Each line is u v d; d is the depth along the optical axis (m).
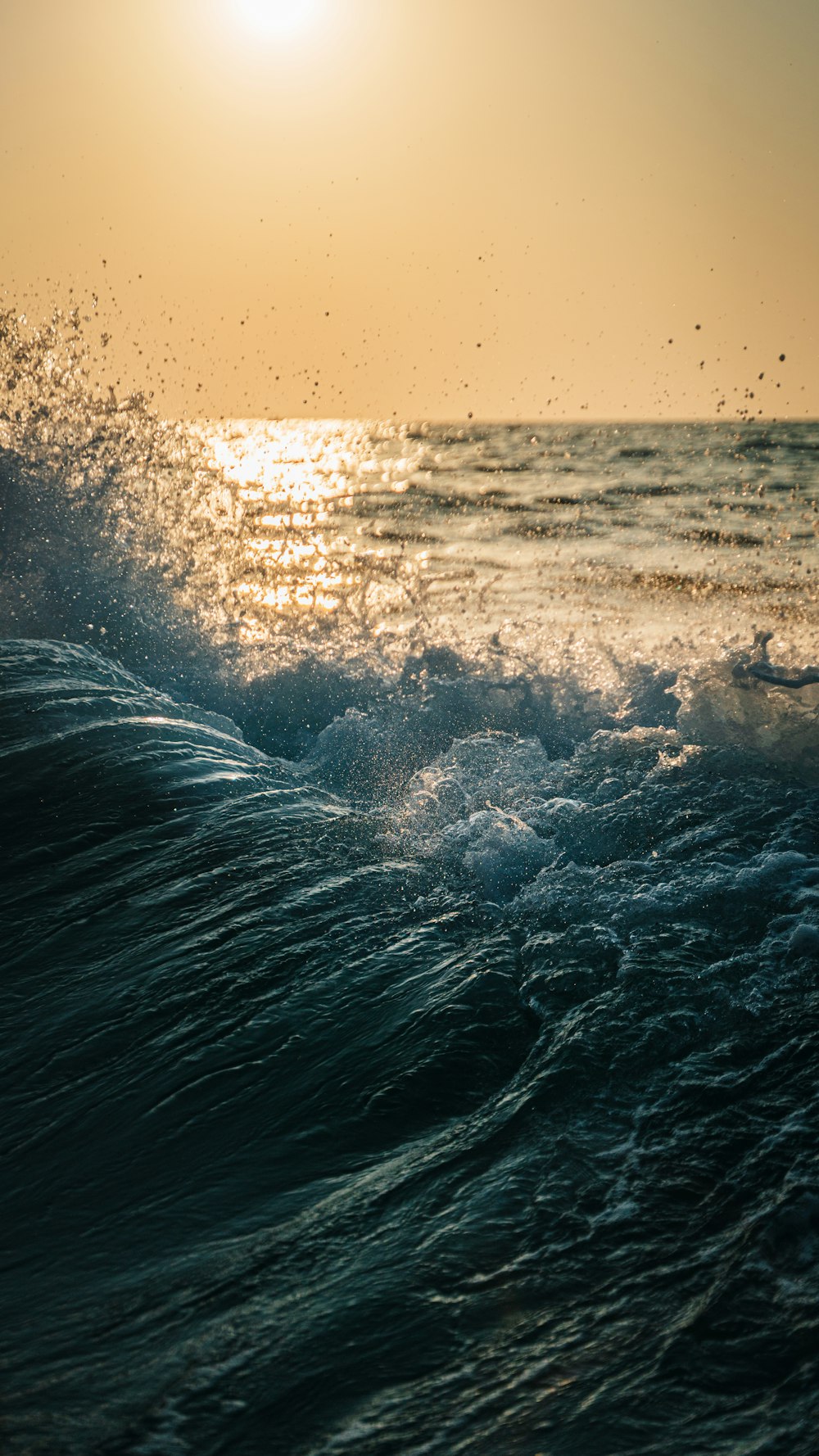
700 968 2.38
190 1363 1.46
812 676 4.05
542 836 3.22
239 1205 1.79
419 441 51.53
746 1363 1.40
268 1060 2.19
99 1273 1.66
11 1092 2.14
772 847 2.98
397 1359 1.45
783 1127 1.84
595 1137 1.88
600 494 20.67
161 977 2.51
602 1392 1.38
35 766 3.71
